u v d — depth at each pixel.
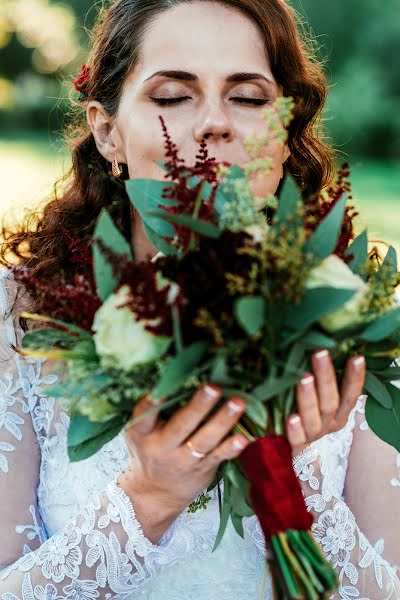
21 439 1.95
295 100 2.08
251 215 1.42
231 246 1.36
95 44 2.11
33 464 1.96
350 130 14.91
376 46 16.00
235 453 1.46
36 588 1.75
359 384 1.48
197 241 1.43
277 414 1.46
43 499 1.95
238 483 1.53
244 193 1.44
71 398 1.42
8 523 1.87
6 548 1.85
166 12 1.86
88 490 1.92
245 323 1.26
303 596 1.37
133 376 1.38
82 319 1.45
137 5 1.90
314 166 2.28
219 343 1.30
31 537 1.88
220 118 1.81
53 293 1.50
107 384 1.38
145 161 1.89
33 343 1.50
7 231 2.35
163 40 1.85
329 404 1.45
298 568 1.37
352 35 16.20
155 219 1.57
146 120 1.87
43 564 1.76
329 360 1.41
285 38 1.95
